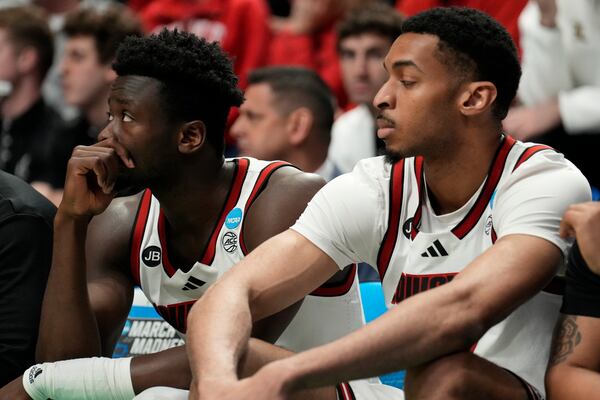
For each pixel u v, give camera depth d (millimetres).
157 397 3525
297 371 3113
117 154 4004
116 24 7582
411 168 3930
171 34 4090
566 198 3604
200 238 4184
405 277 3857
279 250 3818
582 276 3379
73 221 4027
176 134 4023
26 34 7887
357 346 3184
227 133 7770
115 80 4062
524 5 7426
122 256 4309
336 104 7973
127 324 4730
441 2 7781
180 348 3979
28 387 3977
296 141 6242
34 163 7887
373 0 8586
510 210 3621
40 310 4258
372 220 3914
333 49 8516
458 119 3732
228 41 8641
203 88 4051
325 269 3895
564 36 6754
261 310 3727
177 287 4227
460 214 3799
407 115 3727
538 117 6633
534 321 3736
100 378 3906
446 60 3699
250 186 4203
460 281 3338
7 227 4262
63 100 9055
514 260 3416
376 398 3848
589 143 6613
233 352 3338
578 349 3352
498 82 3746
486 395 3285
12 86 7918
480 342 3789
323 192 3969
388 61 3785
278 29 8844
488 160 3779
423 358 3254
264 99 6254
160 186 4078
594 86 6738
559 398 3322
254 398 3094
